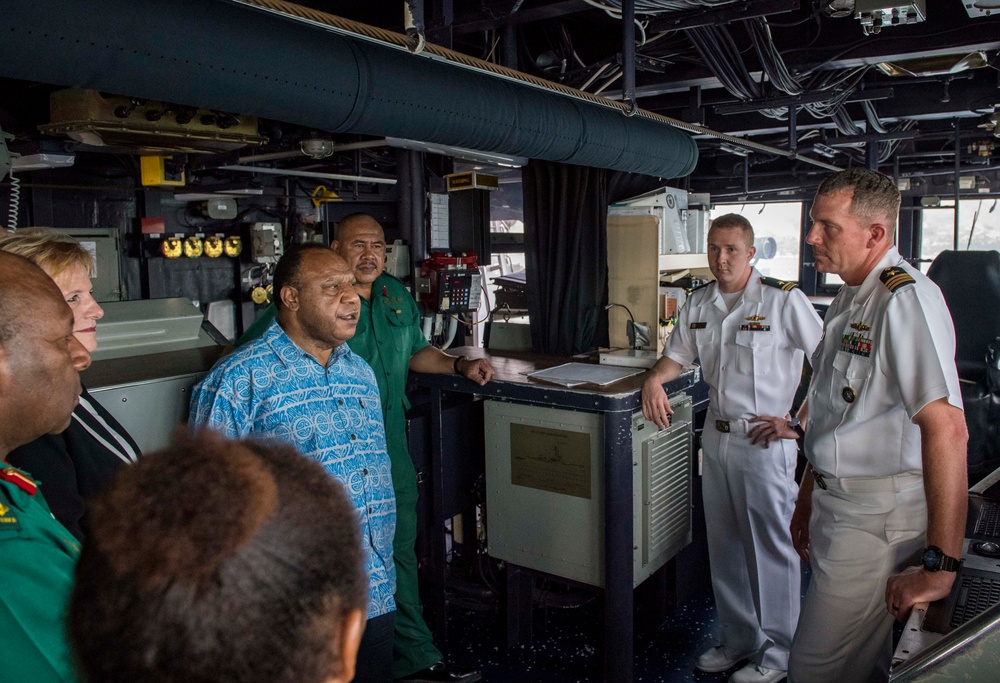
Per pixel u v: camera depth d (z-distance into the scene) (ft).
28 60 4.51
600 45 11.72
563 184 10.89
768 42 9.95
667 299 11.27
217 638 1.40
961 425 5.00
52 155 9.56
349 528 1.64
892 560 5.63
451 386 9.32
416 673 8.41
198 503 1.46
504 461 9.36
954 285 13.30
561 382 8.68
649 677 8.98
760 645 8.88
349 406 6.39
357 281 8.27
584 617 10.50
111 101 8.11
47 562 2.75
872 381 5.58
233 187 12.93
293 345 6.21
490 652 9.62
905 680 3.50
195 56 5.18
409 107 6.97
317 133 10.96
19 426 3.04
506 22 9.29
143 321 7.00
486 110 7.90
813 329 8.06
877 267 5.77
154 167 12.28
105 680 1.45
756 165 22.47
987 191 21.06
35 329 3.01
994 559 4.94
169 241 13.17
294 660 1.46
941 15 10.28
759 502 8.33
